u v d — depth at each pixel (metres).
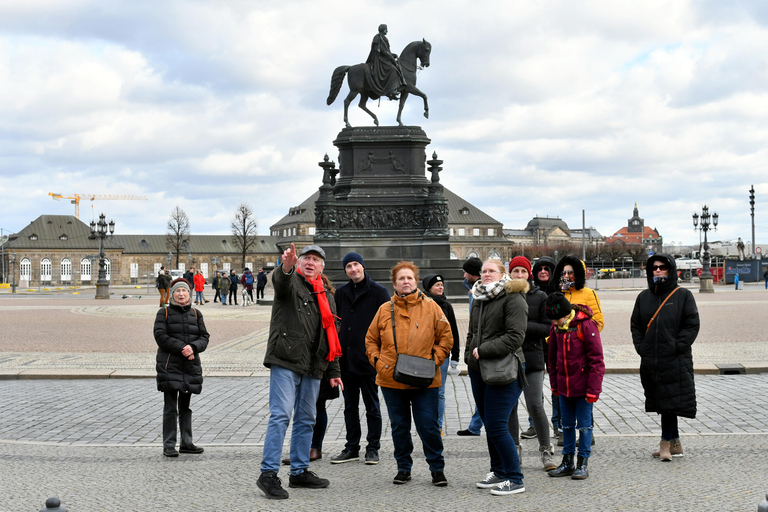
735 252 182.38
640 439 10.93
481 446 10.84
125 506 7.78
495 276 8.66
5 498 8.03
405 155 41.00
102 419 12.72
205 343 10.36
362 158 40.94
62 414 13.15
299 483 8.59
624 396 14.41
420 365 8.47
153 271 165.62
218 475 9.16
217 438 11.33
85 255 150.12
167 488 8.53
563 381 9.00
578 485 8.55
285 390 8.59
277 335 8.66
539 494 8.20
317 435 10.18
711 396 14.38
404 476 8.80
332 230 40.25
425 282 12.01
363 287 10.37
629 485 8.44
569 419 9.10
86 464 9.71
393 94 40.97
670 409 9.47
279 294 8.71
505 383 8.27
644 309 9.88
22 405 14.01
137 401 14.41
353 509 7.70
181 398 10.37
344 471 9.51
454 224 166.00
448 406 13.92
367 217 40.34
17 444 10.90
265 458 8.34
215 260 157.50
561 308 8.86
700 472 8.92
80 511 7.59
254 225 152.75
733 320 31.31
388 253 39.97
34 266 147.25
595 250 188.00
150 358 20.09
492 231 167.88
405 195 40.53
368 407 10.07
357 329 10.19
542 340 10.00
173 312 10.33
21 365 18.72
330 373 9.44
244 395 14.96
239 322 32.31
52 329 29.42
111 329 29.41
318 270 9.14
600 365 8.88
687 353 9.58
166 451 10.10
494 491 8.19
